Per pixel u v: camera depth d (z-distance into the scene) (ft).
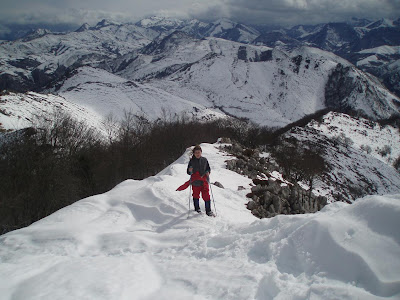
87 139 100.68
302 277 11.73
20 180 68.44
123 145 105.29
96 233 20.68
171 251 17.15
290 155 133.49
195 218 23.21
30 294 11.95
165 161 119.44
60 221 23.76
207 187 24.72
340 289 9.90
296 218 15.64
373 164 254.27
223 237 16.87
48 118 110.73
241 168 60.75
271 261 13.32
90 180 93.15
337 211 14.25
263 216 36.01
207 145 80.48
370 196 13.97
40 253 18.15
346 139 285.64
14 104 179.93
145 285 13.10
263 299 11.19
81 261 16.05
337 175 196.65
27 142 76.64
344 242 11.89
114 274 13.83
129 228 22.58
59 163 78.43
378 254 10.85
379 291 9.71
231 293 11.53
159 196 27.09
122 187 32.12
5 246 19.39
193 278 13.19
